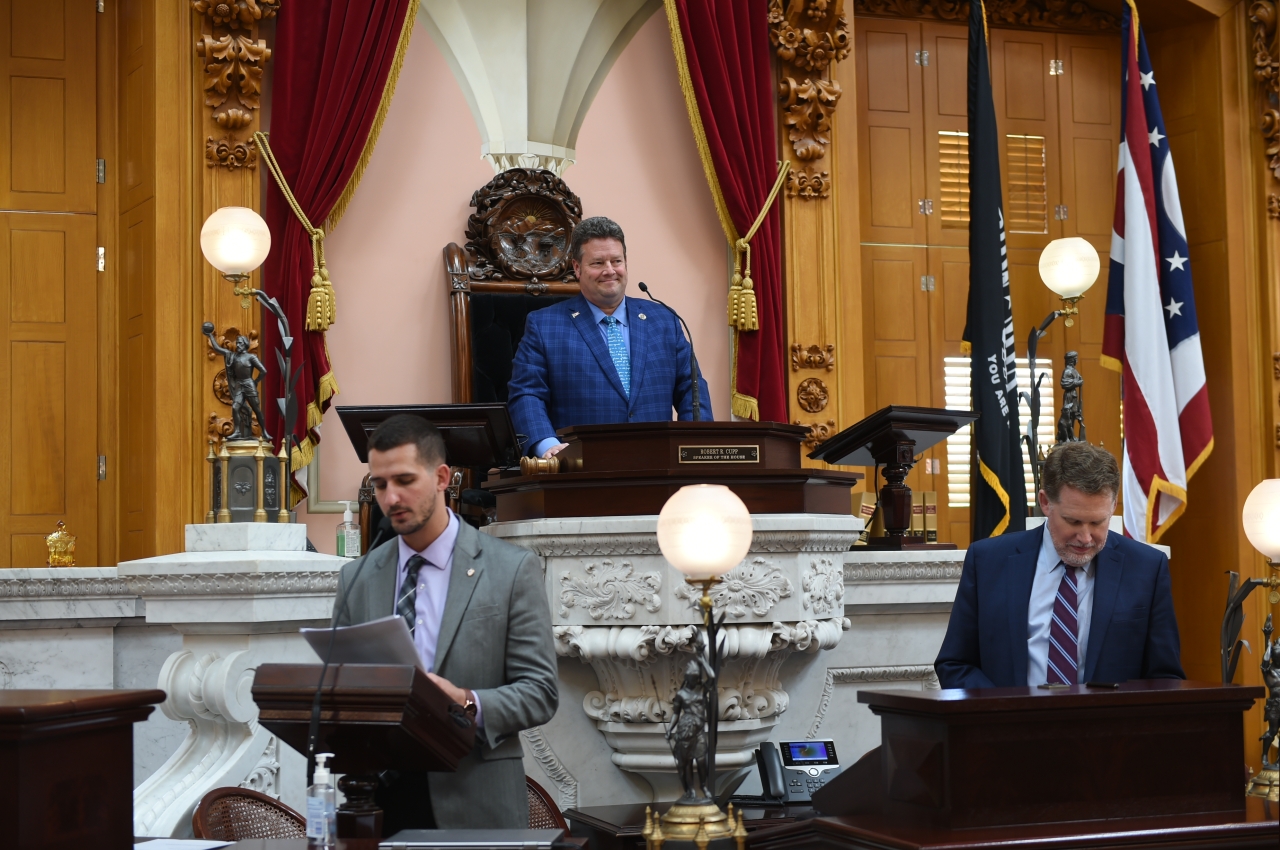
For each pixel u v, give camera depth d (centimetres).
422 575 267
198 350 579
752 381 643
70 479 628
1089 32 820
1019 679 282
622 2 665
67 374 631
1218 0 796
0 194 628
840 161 683
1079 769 217
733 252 655
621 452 340
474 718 246
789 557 345
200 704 344
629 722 350
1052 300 798
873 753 235
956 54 795
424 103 635
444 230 632
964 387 778
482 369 607
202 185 583
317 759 210
